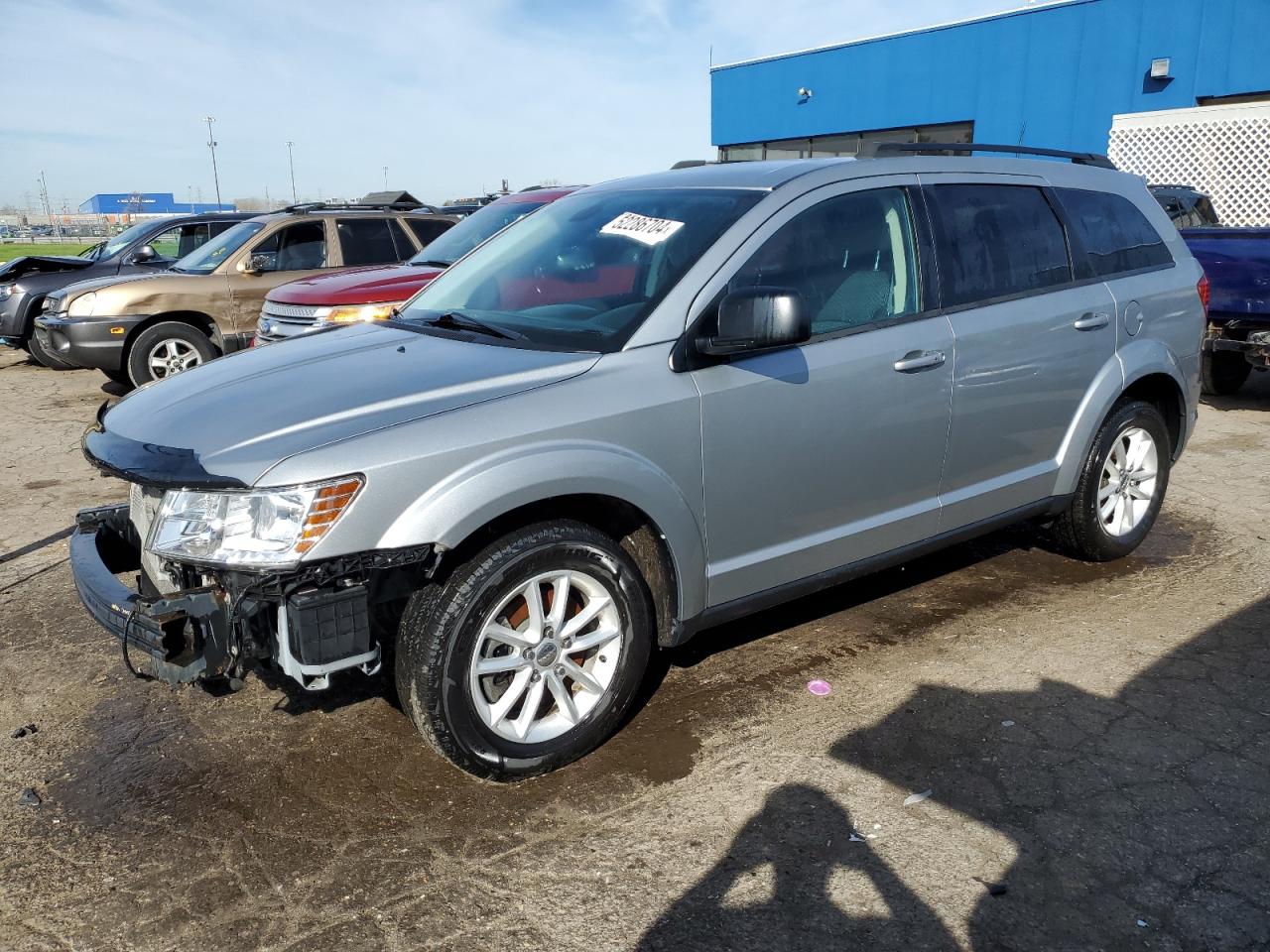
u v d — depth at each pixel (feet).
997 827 9.50
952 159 13.69
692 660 13.03
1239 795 9.98
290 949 8.06
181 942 8.16
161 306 31.50
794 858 9.09
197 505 9.02
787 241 11.67
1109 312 14.79
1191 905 8.46
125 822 9.78
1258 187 45.70
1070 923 8.26
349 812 9.87
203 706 12.01
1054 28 59.26
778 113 75.92
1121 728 11.25
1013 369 13.51
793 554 11.87
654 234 11.94
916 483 12.88
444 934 8.21
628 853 9.20
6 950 8.08
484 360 10.72
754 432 11.10
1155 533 17.93
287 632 9.11
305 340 12.80
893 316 12.42
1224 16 52.60
